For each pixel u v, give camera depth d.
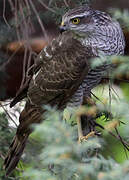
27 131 7.26
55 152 3.15
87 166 3.36
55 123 3.32
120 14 4.00
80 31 7.06
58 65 7.31
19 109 8.35
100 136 6.87
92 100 7.80
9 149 7.30
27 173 3.68
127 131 3.64
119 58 3.93
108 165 3.45
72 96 7.60
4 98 9.00
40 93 7.42
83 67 7.20
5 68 8.49
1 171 7.37
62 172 4.01
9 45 8.38
